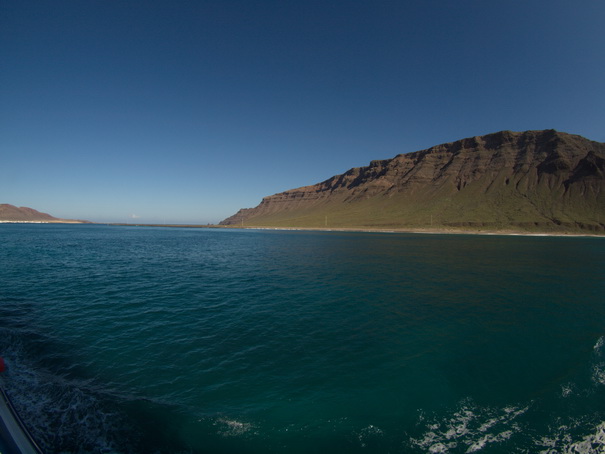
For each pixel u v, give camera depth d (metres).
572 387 10.48
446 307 21.33
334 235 145.50
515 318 18.89
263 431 8.15
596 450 7.43
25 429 6.55
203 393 9.99
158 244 79.38
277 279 31.38
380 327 16.97
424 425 8.42
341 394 10.04
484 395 10.06
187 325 16.81
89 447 7.31
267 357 12.88
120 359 12.41
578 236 135.88
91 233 144.62
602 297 24.59
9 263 38.09
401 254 57.78
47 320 17.06
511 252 62.66
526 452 7.38
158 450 7.37
